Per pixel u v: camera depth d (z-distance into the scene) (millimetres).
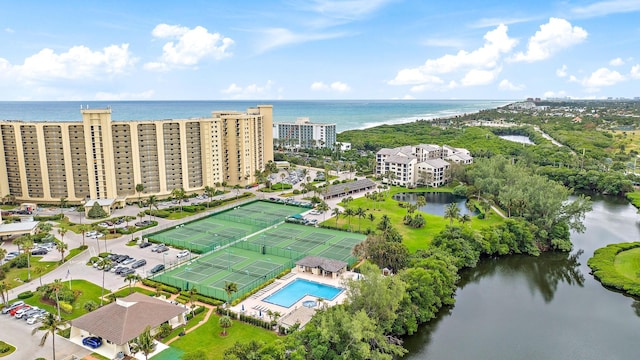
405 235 165875
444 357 95000
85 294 113500
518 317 112688
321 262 130375
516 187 191375
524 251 157875
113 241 156500
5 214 187875
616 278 130625
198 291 116688
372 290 92750
